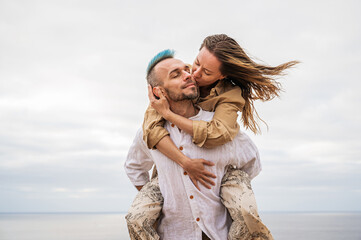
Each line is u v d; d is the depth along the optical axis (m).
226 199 2.29
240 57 2.33
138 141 2.57
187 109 2.34
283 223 154.12
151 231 2.24
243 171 2.42
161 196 2.31
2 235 80.50
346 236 78.12
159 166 2.33
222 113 2.27
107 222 170.88
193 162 2.22
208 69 2.28
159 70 2.28
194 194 2.25
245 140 2.46
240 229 2.21
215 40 2.32
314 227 122.81
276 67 2.45
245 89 2.52
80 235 81.62
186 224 2.28
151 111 2.38
